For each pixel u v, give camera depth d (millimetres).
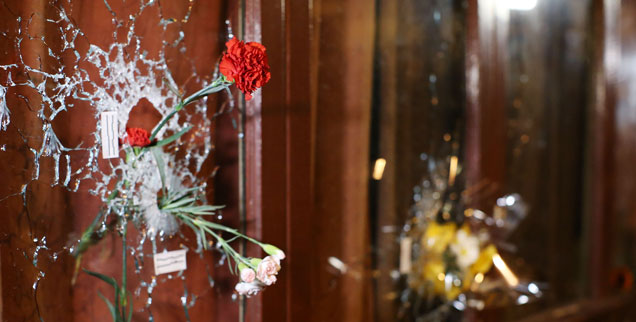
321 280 1216
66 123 995
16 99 967
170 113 1031
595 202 1626
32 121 977
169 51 1059
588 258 1623
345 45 1227
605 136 1614
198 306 1098
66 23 987
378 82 1274
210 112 1095
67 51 989
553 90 1529
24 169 976
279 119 1128
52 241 996
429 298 1353
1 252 961
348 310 1253
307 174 1167
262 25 1098
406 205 1323
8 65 960
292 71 1139
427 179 1350
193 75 1082
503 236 1439
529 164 1496
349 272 1253
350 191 1248
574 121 1574
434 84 1353
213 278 1108
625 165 1692
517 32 1451
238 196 1126
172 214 1060
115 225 1025
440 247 1332
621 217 1708
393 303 1311
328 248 1225
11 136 966
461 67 1389
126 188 1024
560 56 1534
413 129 1327
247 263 996
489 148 1403
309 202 1170
